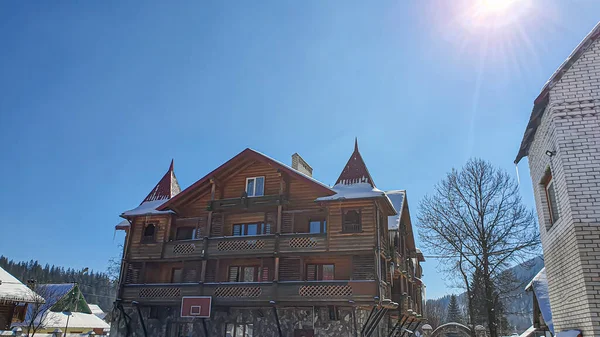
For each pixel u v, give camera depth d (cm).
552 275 1091
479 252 2645
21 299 2995
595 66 941
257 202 2398
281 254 2231
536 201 1200
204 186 2602
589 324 831
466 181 2730
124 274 2567
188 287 2352
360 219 2180
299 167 2808
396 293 2644
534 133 1153
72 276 10488
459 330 2875
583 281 845
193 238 2634
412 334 3216
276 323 2216
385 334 2622
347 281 2067
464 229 2709
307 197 2377
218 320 2367
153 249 2555
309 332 2153
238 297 2227
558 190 963
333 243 2166
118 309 2520
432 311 6688
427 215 2836
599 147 893
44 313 3581
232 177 2606
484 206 2653
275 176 2498
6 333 2566
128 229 2788
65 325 4281
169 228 2594
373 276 2117
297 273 2284
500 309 2970
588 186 877
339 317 2119
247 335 2284
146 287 2455
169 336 2441
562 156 914
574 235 871
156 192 2891
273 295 2158
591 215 862
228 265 2467
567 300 978
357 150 2497
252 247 2306
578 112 927
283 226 2380
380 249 2161
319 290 2098
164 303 2381
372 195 2161
